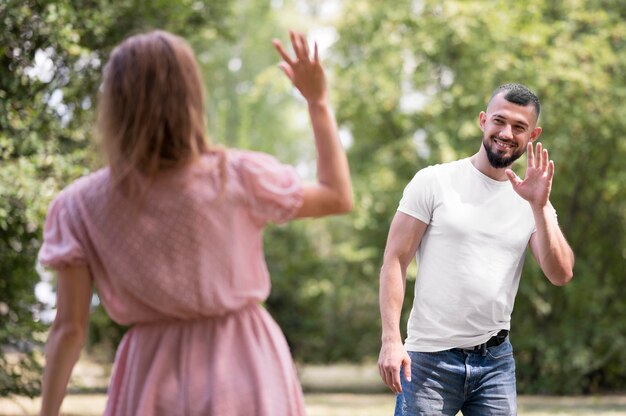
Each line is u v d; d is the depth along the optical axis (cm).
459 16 1916
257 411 279
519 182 452
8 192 1030
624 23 1978
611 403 1683
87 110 1238
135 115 280
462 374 478
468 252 477
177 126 282
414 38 1977
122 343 294
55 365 287
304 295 2191
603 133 1828
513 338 1956
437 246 482
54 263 284
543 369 1950
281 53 287
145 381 283
